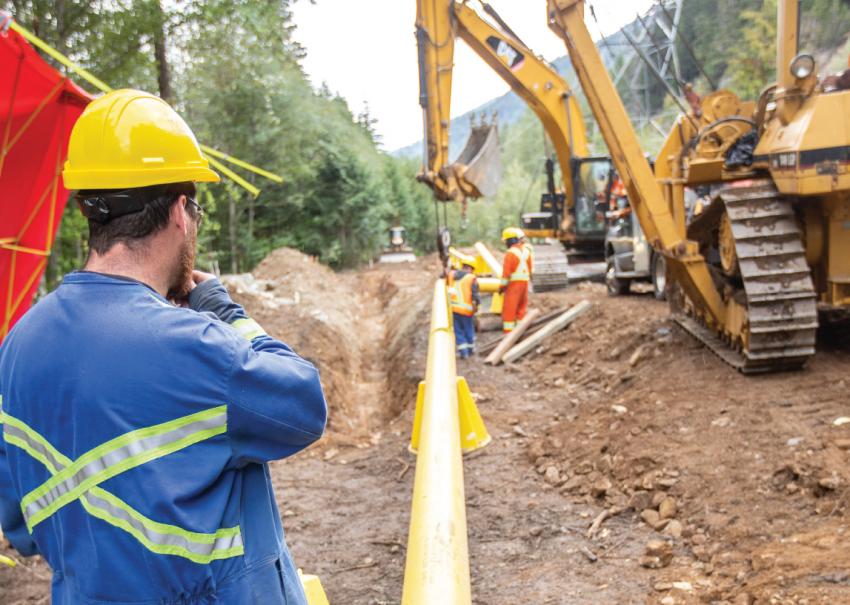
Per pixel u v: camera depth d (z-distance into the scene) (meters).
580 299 14.23
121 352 1.51
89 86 15.61
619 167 7.79
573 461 6.38
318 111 51.84
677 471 5.37
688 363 7.80
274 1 16.69
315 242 48.47
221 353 1.54
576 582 4.36
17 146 6.07
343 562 5.29
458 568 2.62
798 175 6.34
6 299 6.27
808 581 3.58
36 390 1.55
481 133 12.51
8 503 1.67
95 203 1.61
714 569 4.12
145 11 14.98
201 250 31.67
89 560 1.50
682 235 8.27
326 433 8.87
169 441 1.51
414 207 67.75
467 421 6.93
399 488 6.75
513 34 13.45
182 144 1.67
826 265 6.95
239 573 1.57
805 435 5.32
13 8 14.09
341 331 17.06
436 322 7.33
